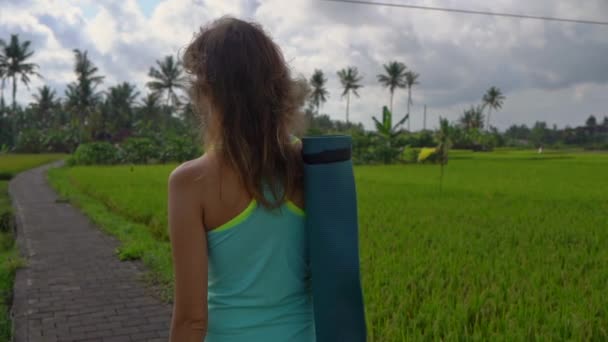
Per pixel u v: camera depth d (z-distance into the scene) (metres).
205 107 1.10
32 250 7.51
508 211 10.03
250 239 1.08
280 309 1.12
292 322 1.14
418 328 3.50
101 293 5.29
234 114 1.05
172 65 55.69
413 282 4.49
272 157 1.07
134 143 40.03
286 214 1.11
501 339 3.22
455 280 4.67
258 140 1.06
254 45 1.08
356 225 1.12
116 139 55.88
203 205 1.06
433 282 4.60
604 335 3.33
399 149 38.09
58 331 4.23
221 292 1.11
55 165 38.66
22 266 6.43
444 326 3.54
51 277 5.95
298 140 1.19
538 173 24.64
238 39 1.08
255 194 1.06
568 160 41.22
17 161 40.47
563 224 8.27
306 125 1.18
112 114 64.75
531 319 3.56
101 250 7.49
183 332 1.06
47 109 68.44
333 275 1.08
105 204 13.18
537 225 8.20
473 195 13.40
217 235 1.08
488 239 6.84
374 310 3.89
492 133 80.00
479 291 4.36
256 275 1.09
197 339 1.05
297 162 1.13
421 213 9.71
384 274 4.85
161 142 47.88
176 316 1.06
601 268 5.36
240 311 1.10
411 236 7.01
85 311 4.73
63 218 11.09
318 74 60.72
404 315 3.79
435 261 5.41
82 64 55.00
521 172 25.53
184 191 1.06
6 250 7.71
